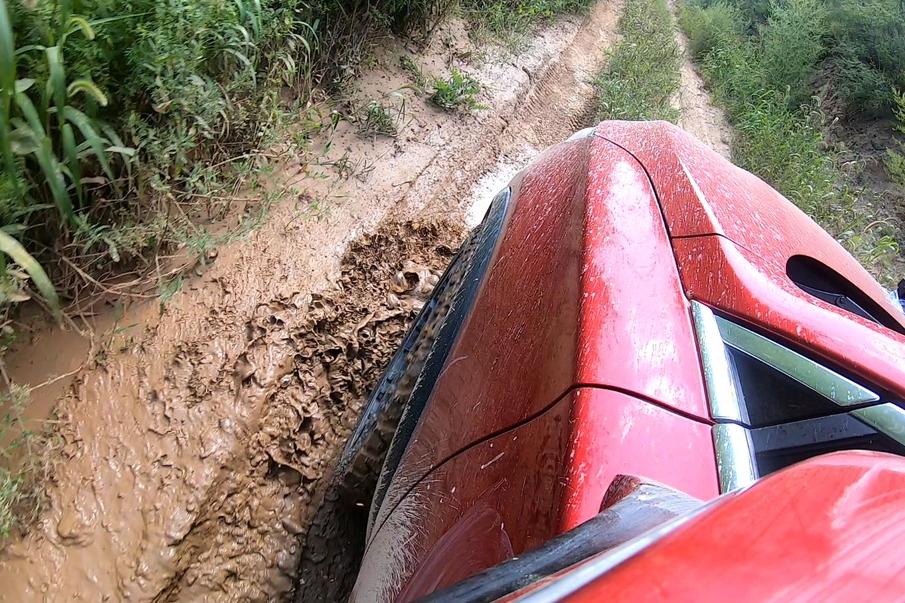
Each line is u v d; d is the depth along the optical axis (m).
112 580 2.27
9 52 1.80
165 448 2.58
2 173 2.14
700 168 2.19
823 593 0.43
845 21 9.98
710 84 10.13
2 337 2.50
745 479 1.27
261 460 2.74
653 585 0.46
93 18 2.39
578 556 0.77
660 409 1.34
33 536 2.24
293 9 3.84
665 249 1.80
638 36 9.39
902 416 1.37
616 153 2.30
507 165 5.34
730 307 1.59
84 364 2.64
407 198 4.28
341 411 3.03
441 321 2.32
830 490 0.60
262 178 3.70
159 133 2.80
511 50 6.82
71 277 2.74
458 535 1.41
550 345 1.53
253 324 3.08
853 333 1.54
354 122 4.57
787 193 6.46
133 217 2.89
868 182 7.93
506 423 1.49
